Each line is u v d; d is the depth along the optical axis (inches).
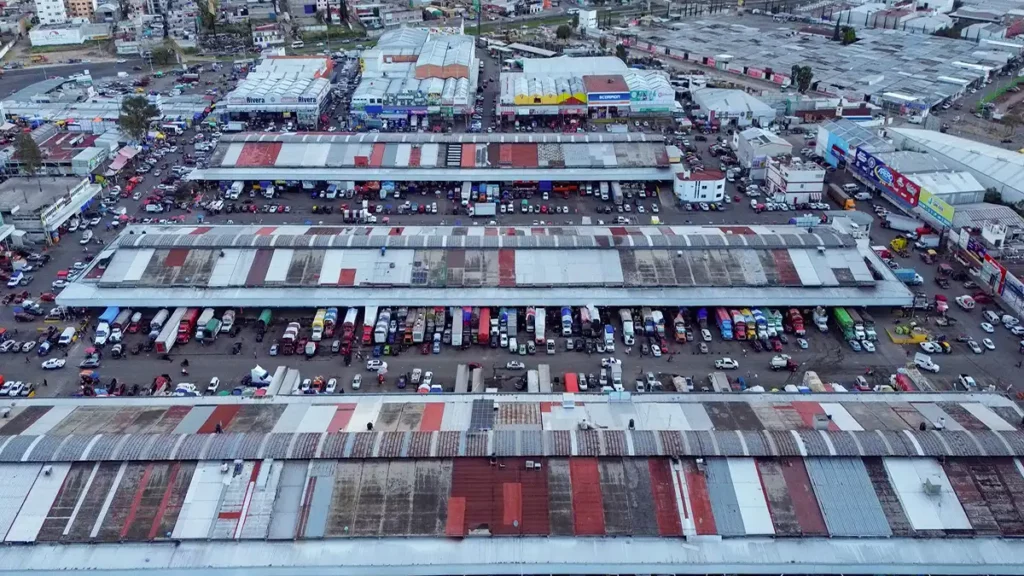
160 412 2706.7
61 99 6860.2
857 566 2144.4
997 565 2144.4
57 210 4480.8
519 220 4677.7
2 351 3353.8
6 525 2219.5
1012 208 4687.5
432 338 3440.0
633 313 3612.2
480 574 2148.1
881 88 7239.2
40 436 2455.7
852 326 3435.0
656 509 2273.6
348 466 2373.3
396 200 4977.9
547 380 3058.6
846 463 2380.7
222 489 2314.2
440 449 2407.7
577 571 2154.3
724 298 3553.2
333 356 3341.5
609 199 4992.6
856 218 4402.1
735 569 2148.1
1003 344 3425.2
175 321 3447.3
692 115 6643.7
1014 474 2347.4
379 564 2144.4
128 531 2213.3
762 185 5251.0
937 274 4035.4
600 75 6924.2
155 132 6117.1
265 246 3796.8
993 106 6948.8
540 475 2349.9
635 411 2689.5
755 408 2714.1
